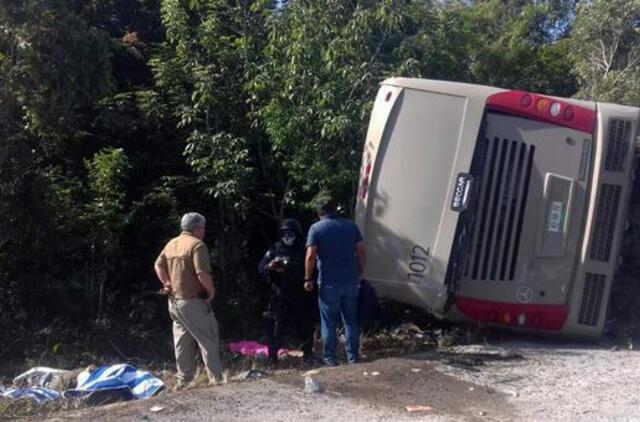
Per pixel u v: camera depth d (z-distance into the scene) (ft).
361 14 37.60
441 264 29.73
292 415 21.86
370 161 30.99
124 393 24.93
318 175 37.88
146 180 43.11
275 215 42.01
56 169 38.50
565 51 55.47
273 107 38.11
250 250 43.50
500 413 22.43
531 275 30.48
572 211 30.42
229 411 22.08
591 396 24.07
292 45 37.96
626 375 26.45
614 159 30.68
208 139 39.14
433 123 30.30
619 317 34.24
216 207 42.78
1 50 34.14
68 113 36.47
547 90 53.88
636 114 30.81
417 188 30.19
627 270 35.45
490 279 30.55
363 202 30.96
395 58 40.73
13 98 34.60
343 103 37.65
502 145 30.48
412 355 29.43
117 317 39.60
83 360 34.88
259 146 41.22
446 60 44.98
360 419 21.66
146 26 48.14
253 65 39.34
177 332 27.78
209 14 41.47
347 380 25.45
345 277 29.12
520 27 55.06
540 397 23.97
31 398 24.31
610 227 30.60
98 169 38.14
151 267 41.50
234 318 41.14
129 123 41.24
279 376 26.16
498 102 30.19
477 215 30.48
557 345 31.14
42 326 37.01
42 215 36.29
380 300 32.14
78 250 38.63
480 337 31.96
